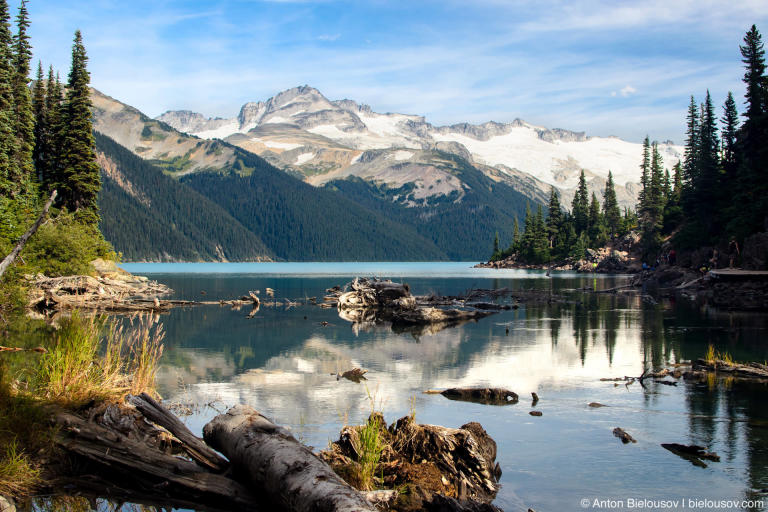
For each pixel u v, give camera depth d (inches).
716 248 2812.5
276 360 813.9
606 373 723.4
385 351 911.0
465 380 677.3
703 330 1146.0
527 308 1755.7
